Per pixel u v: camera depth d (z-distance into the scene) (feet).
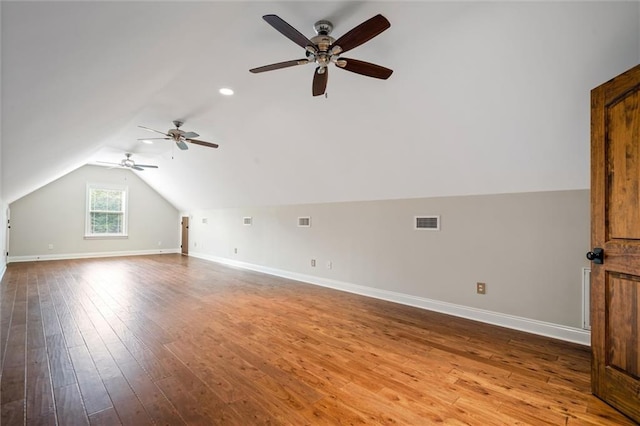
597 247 6.33
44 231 24.77
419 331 10.00
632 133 5.64
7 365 7.56
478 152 9.71
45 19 3.49
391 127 10.29
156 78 8.13
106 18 4.09
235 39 7.75
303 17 6.93
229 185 20.26
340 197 15.42
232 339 9.30
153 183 28.48
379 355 8.26
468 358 8.10
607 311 6.13
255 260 21.36
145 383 6.79
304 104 10.78
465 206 11.44
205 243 27.22
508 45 6.87
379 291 14.05
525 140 8.71
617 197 5.93
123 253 28.48
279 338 9.40
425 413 5.82
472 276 11.26
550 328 9.61
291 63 6.92
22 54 4.00
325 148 12.65
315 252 17.04
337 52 6.47
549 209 9.66
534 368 7.56
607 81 6.31
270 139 13.67
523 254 10.15
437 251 12.16
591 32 6.18
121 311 11.98
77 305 12.73
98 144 15.33
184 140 14.32
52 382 6.79
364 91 9.39
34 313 11.63
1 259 18.15
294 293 14.97
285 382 6.89
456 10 6.46
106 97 7.47
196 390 6.54
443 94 8.52
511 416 5.74
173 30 5.56
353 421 5.58
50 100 6.03
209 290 15.53
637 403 5.50
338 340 9.25
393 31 7.22
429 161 10.91
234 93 10.77
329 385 6.78
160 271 20.79
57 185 25.35
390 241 13.69
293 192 17.16
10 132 6.91
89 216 26.78
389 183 12.84
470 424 5.52
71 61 4.83
